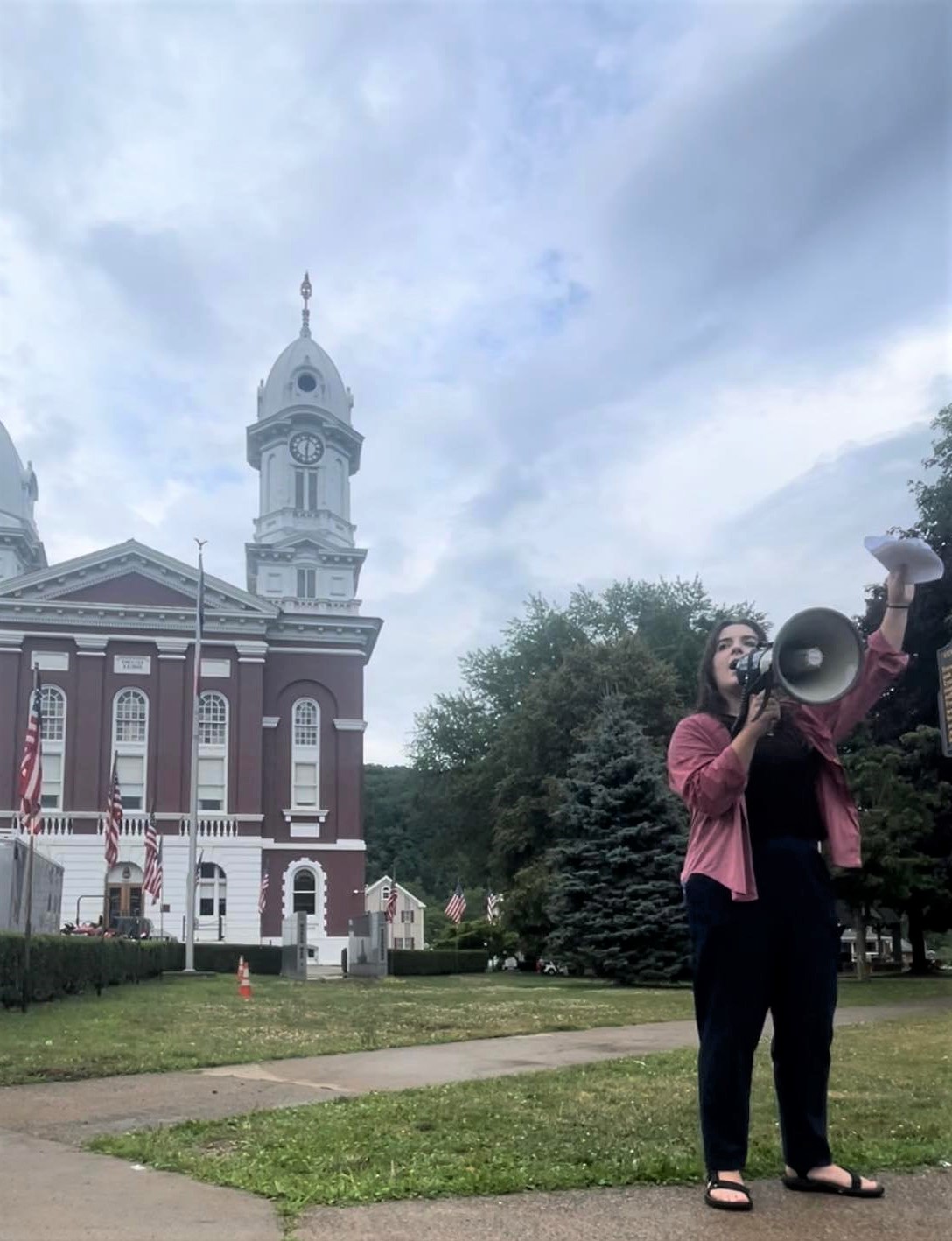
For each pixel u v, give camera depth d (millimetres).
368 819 95750
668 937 28297
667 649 45719
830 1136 5648
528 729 39406
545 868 36219
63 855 43906
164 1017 14391
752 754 4293
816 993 4465
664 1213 4168
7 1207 4332
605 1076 8414
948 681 17531
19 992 15562
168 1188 4637
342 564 64250
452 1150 5305
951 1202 4336
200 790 46438
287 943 38000
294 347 68812
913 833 26609
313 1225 4031
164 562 47469
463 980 30984
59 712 45688
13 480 67562
